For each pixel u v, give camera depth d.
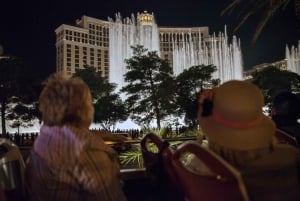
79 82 1.54
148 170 1.63
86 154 1.34
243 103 1.14
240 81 1.23
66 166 1.33
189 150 1.10
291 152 1.17
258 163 1.13
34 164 1.40
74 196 1.35
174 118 21.20
